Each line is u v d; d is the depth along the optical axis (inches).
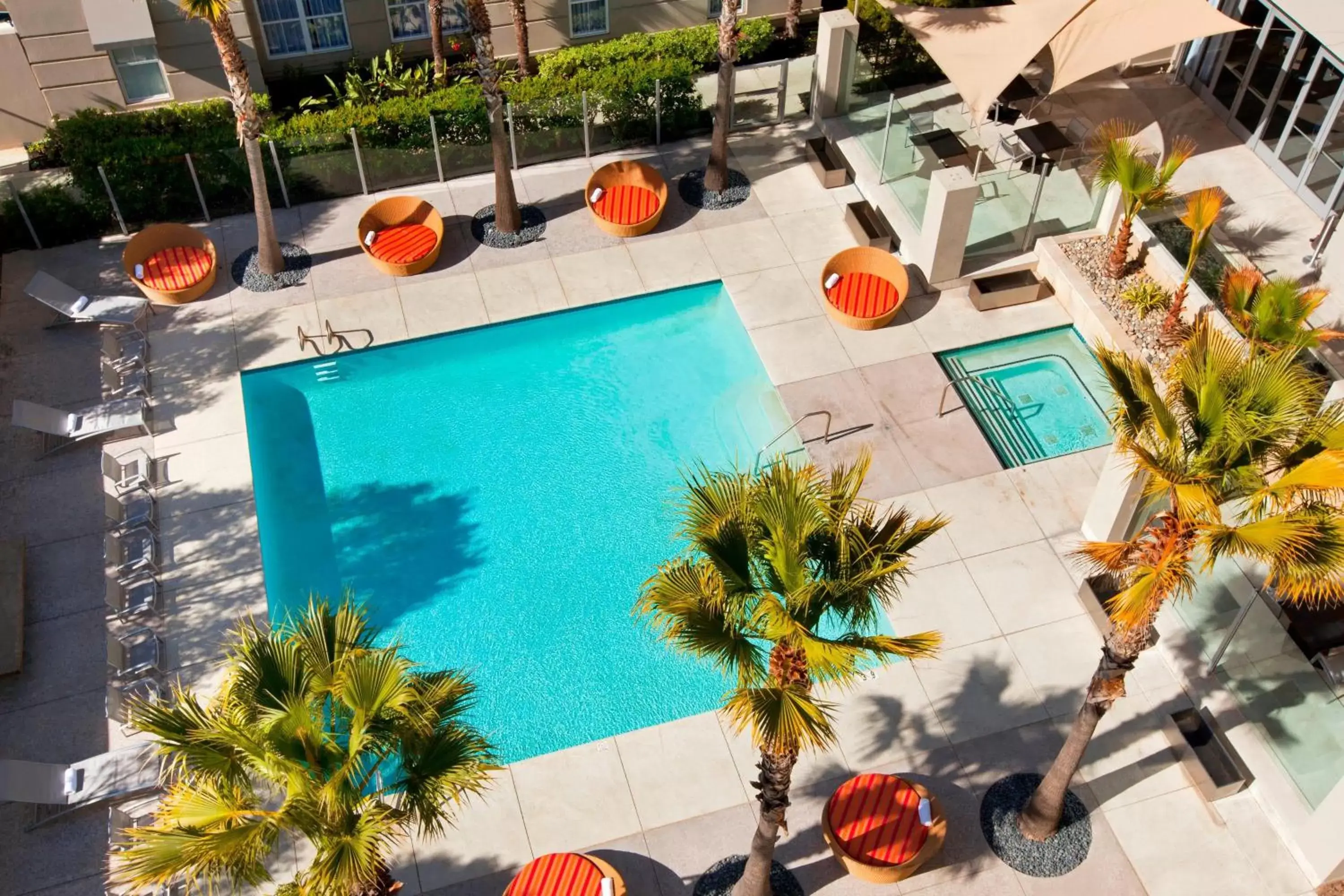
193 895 545.0
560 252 853.2
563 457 735.7
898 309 789.2
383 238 846.5
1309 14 758.5
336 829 394.3
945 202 753.6
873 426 735.7
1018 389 759.1
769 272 835.4
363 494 719.7
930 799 547.5
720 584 412.2
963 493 698.2
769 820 473.1
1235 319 690.2
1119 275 784.9
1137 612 431.5
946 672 620.7
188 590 666.8
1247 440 409.4
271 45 967.0
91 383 772.6
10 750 601.6
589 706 618.5
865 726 600.7
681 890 547.8
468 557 687.1
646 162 922.1
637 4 1010.1
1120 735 593.3
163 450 734.5
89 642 644.7
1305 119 807.7
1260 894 542.0
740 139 940.6
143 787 562.9
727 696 614.9
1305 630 569.9
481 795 580.7
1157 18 771.4
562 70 974.4
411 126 877.8
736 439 740.7
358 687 399.2
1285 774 554.6
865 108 877.2
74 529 693.3
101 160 841.5
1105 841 557.9
